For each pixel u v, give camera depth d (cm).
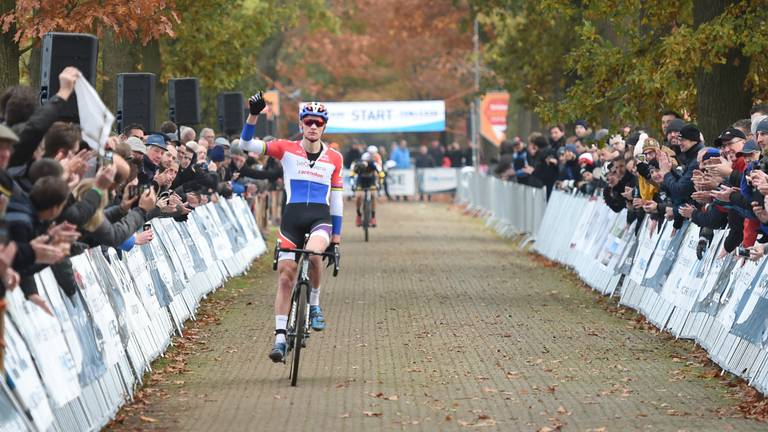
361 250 5791
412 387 2258
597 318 3281
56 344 1759
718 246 2684
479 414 1995
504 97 9712
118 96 3300
